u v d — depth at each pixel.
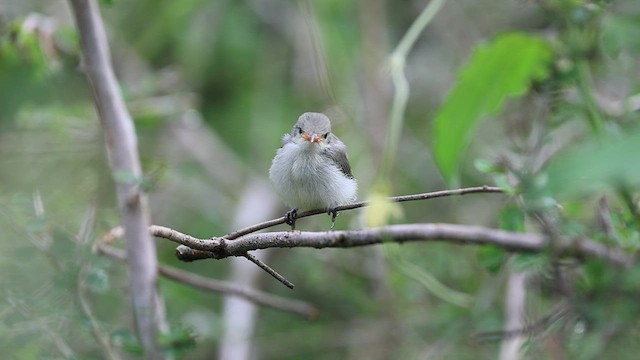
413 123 15.85
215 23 14.45
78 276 8.02
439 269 12.01
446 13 15.59
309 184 8.66
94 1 8.34
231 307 13.31
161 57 15.58
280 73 15.18
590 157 2.17
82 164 12.60
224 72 14.80
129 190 8.32
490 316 10.42
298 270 14.37
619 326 6.99
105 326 8.36
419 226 6.92
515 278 9.91
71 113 12.63
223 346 12.60
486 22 15.16
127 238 8.36
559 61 7.90
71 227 10.92
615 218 7.08
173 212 15.30
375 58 14.31
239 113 15.12
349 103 14.20
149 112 12.74
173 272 9.17
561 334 7.65
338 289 14.11
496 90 7.40
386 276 13.02
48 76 11.18
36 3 13.80
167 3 14.41
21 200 8.77
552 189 2.22
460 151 7.48
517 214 7.13
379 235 6.38
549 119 8.23
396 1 16.00
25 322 7.93
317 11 14.08
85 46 8.37
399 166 15.20
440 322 11.51
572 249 6.98
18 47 10.41
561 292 7.55
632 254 6.92
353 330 13.46
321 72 12.09
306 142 8.73
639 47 7.25
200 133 15.44
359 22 14.62
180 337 8.05
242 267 14.08
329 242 6.25
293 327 13.98
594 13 7.46
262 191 15.18
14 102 12.15
